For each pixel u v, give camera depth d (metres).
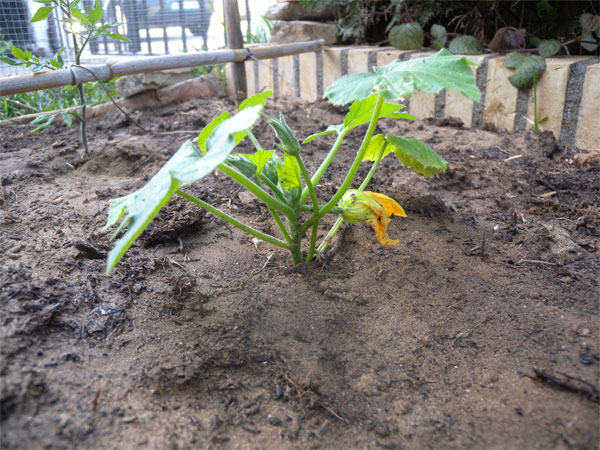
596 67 0.64
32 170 0.58
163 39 1.16
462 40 0.82
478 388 0.29
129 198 0.34
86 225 0.44
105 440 0.24
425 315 0.35
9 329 0.29
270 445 0.25
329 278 0.38
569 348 0.31
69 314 0.32
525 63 0.69
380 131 0.72
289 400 0.28
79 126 0.79
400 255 0.41
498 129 0.75
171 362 0.29
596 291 0.36
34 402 0.25
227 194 0.52
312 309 0.35
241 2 1.35
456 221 0.47
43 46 0.97
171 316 0.34
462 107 0.77
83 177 0.57
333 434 0.26
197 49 1.12
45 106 0.89
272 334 0.33
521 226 0.47
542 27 0.88
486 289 0.37
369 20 0.96
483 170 0.59
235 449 0.25
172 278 0.37
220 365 0.30
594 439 0.24
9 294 0.32
